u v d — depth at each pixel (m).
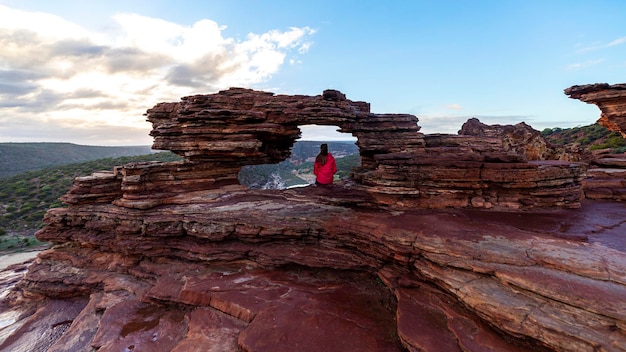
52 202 57.66
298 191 17.11
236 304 9.59
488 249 8.62
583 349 5.36
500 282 7.32
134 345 9.09
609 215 12.10
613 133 52.28
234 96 18.52
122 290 12.23
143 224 13.31
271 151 20.95
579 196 13.99
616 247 8.55
